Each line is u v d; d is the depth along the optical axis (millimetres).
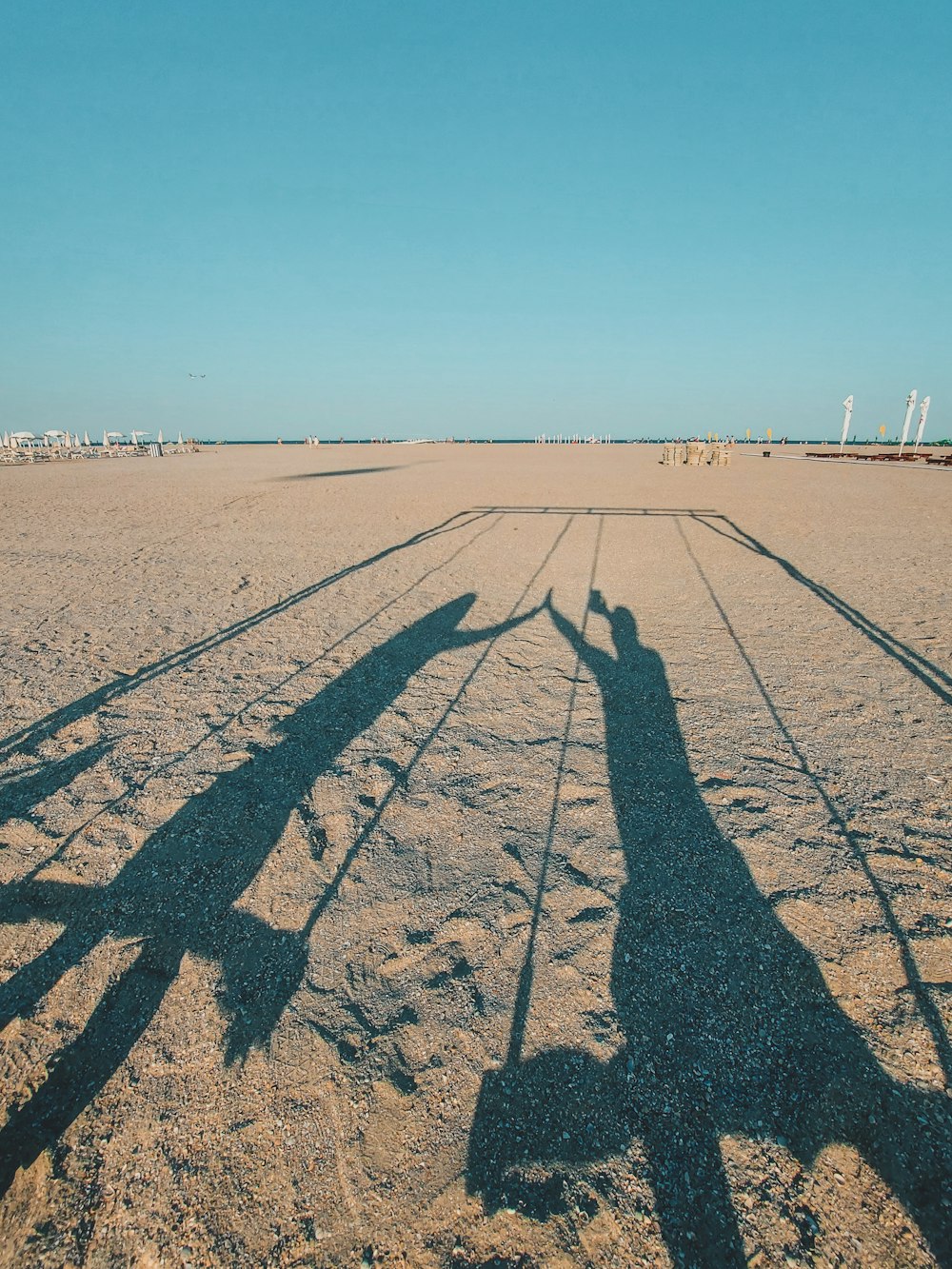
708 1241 1631
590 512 15711
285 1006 2311
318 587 8320
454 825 3373
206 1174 1792
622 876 2971
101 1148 1860
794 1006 2279
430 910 2779
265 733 4344
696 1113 1932
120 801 3531
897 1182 1739
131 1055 2131
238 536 12234
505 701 4922
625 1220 1672
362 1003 2328
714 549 11031
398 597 7926
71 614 6949
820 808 3451
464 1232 1658
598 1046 2146
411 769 3920
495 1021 2252
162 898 2826
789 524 13656
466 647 6125
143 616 6934
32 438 60094
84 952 2531
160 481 24188
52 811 3424
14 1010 2279
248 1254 1618
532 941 2609
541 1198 1726
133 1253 1629
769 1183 1747
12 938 2590
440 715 4668
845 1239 1624
